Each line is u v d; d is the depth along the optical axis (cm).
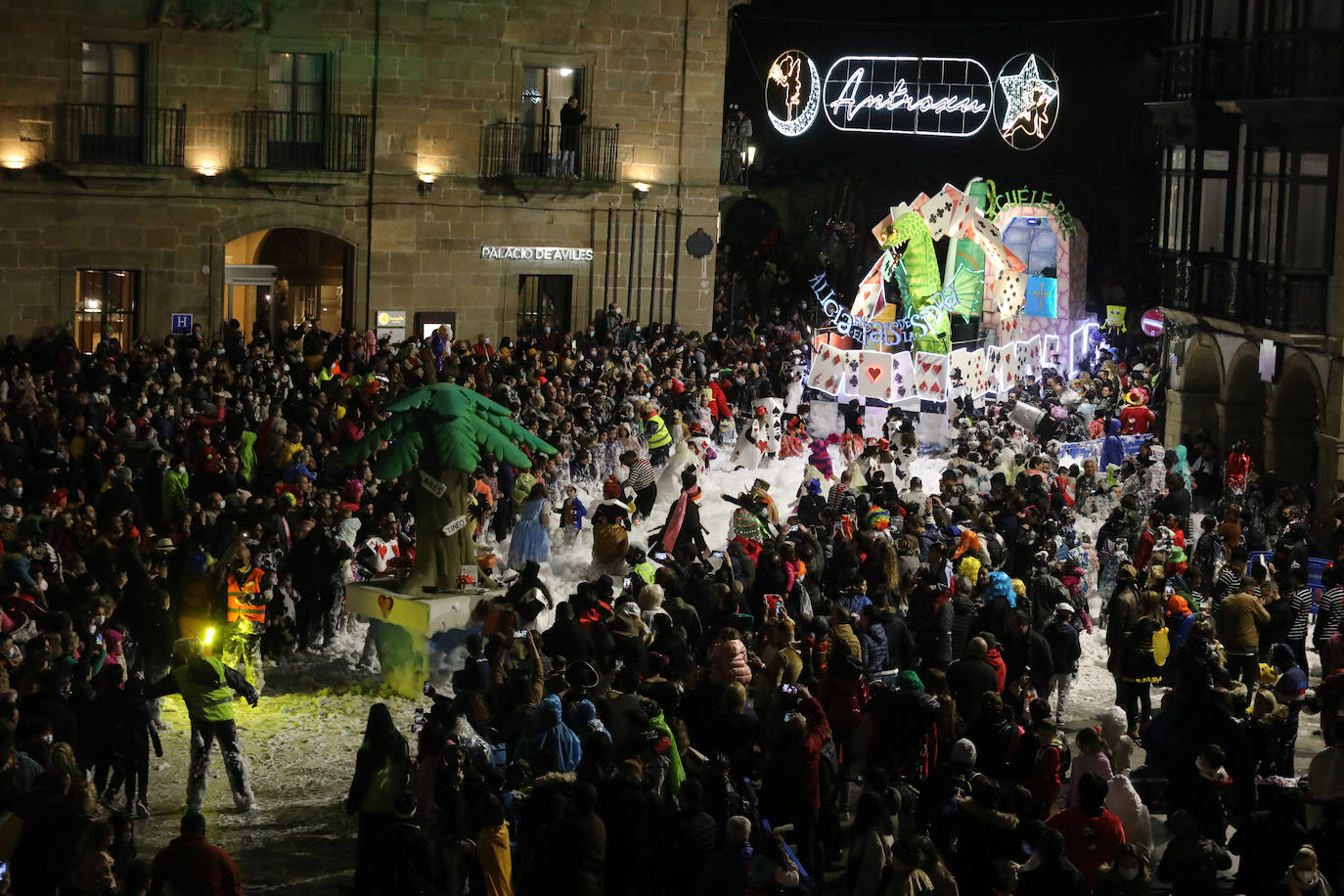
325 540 2005
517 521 2372
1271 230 3072
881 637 1730
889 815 1223
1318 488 2980
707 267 4125
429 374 2761
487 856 1170
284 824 1511
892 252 3603
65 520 1939
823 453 2859
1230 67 3206
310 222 3700
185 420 2678
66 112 3388
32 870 1125
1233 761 1497
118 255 3500
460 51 3772
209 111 3541
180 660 1504
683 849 1193
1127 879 1127
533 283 4003
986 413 3394
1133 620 1833
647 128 4006
